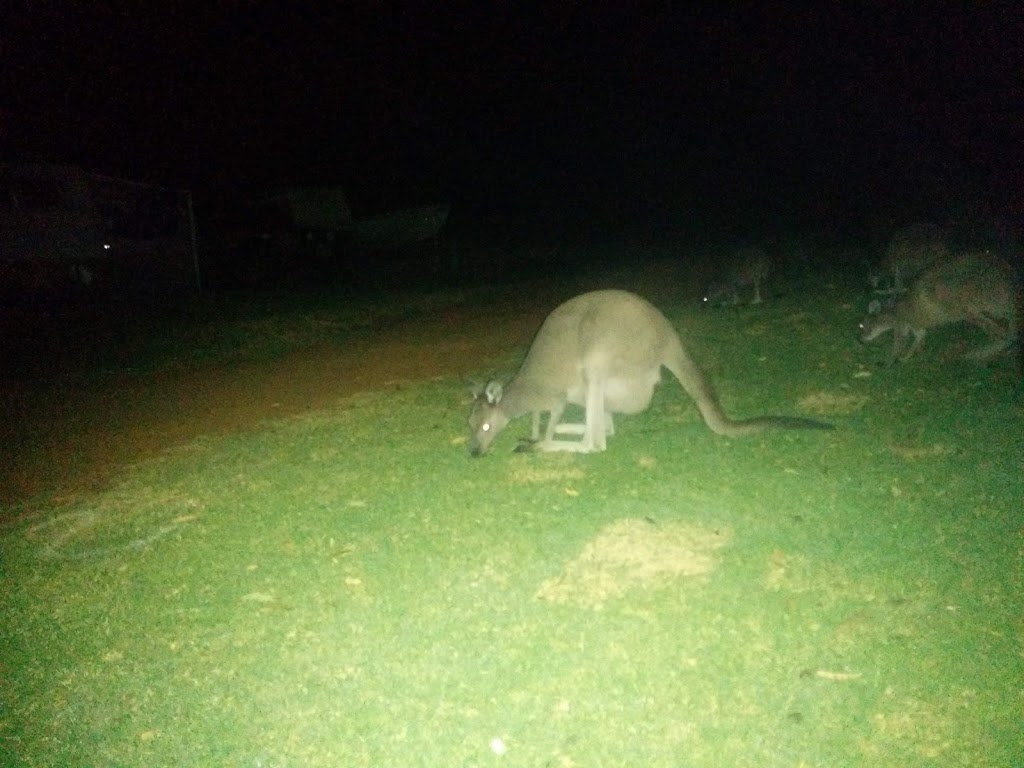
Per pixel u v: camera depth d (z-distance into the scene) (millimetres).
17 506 8844
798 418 8188
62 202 23016
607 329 8281
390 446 9445
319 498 8102
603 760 4445
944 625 5227
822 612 5453
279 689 5246
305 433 10352
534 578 6191
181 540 7484
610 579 6078
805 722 4578
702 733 4559
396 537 7066
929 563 5887
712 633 5336
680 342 8633
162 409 12539
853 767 4277
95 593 6688
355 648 5562
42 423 12234
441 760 4547
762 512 6848
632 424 9406
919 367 10375
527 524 7066
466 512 7414
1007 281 9875
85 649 5922
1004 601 5398
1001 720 4477
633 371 8406
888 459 7637
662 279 23234
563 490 7680
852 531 6406
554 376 8617
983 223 22016
